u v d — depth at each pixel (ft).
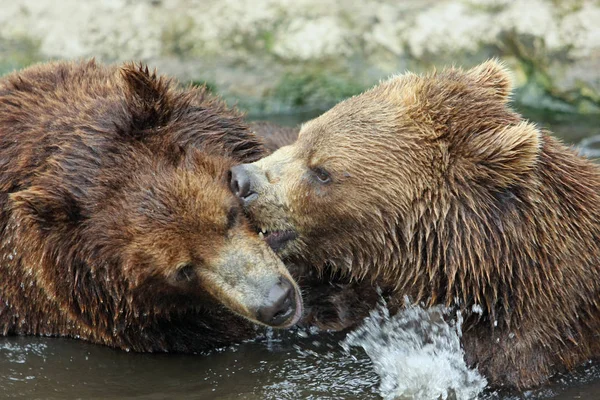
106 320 39.45
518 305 36.76
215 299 38.09
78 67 42.22
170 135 37.96
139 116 37.58
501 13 64.95
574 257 37.35
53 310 41.45
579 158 40.37
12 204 38.37
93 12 66.64
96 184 36.29
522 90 64.85
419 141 36.99
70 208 36.47
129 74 37.09
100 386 38.45
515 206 36.60
